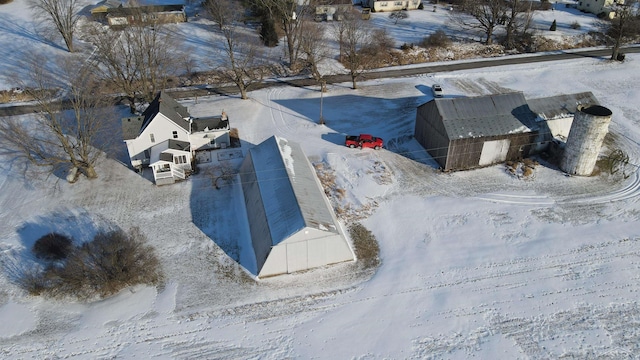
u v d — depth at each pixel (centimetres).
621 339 3095
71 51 7075
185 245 3825
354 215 4128
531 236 3897
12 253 3728
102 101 5406
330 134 5322
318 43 7269
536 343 3081
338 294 3434
